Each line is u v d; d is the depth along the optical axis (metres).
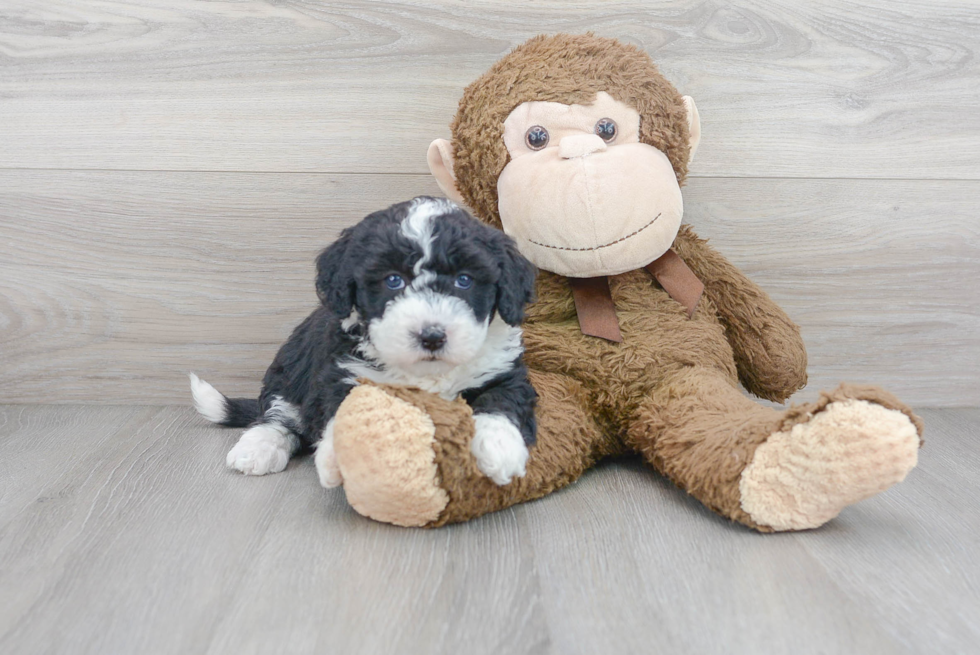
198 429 2.22
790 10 2.28
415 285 1.52
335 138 2.32
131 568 1.37
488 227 1.64
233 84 2.29
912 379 2.47
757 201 2.36
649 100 1.89
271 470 1.88
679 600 1.26
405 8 2.26
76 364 2.42
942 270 2.41
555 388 1.83
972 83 2.32
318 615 1.21
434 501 1.46
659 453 1.73
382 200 2.36
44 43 2.26
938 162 2.35
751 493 1.48
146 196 2.33
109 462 1.94
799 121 2.32
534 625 1.18
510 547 1.45
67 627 1.18
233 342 2.42
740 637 1.15
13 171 2.30
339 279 1.59
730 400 1.73
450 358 1.47
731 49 2.29
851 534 1.52
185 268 2.38
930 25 2.29
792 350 2.06
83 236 2.35
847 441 1.35
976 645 1.13
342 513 1.62
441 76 2.30
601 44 1.95
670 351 1.88
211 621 1.20
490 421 1.52
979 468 1.93
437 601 1.26
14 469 1.88
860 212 2.37
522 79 1.90
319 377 1.74
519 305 1.62
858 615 1.21
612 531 1.53
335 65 2.29
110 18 2.25
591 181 1.77
